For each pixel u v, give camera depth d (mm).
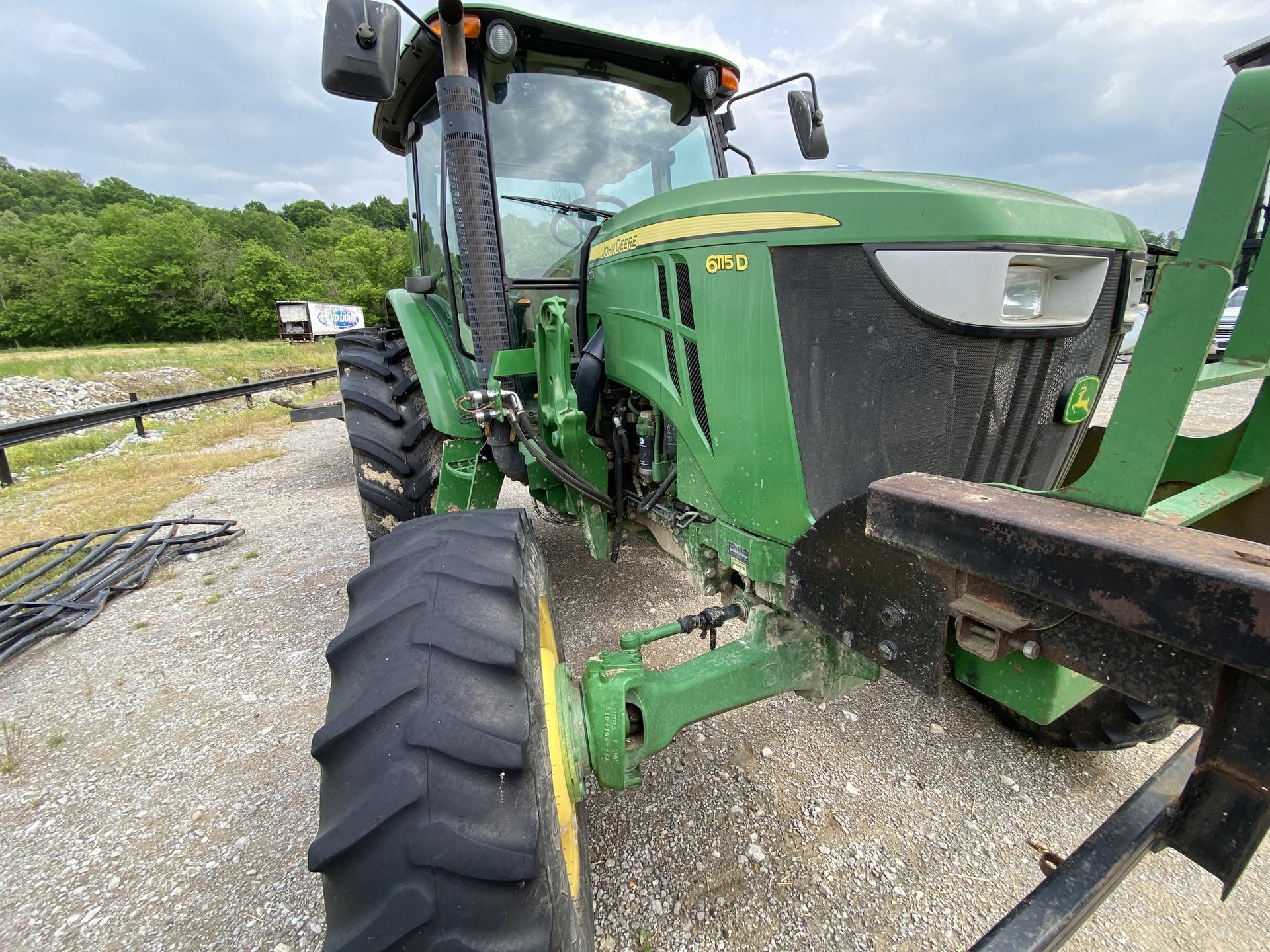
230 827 1979
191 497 5395
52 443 7547
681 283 1692
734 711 2439
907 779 2100
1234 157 757
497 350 2029
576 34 2367
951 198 1176
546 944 1025
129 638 3080
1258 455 1360
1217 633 689
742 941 1589
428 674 1116
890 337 1269
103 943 1628
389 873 995
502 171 2465
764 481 1501
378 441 3002
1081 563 810
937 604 1067
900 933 1601
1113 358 1460
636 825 1926
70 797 2111
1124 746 1980
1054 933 1018
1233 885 846
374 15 1508
